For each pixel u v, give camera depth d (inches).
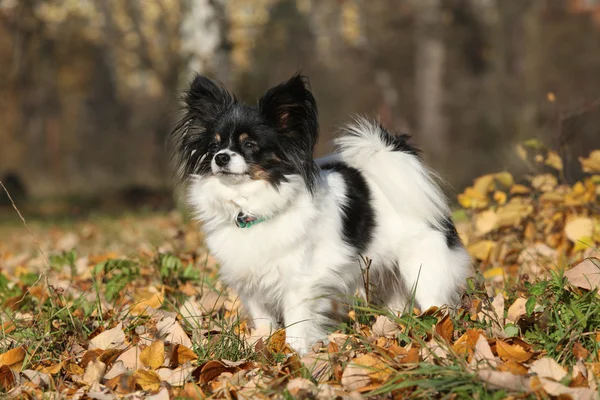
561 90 802.8
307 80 169.9
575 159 288.5
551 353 132.0
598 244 207.0
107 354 145.1
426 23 944.9
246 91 685.3
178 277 212.1
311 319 168.4
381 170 176.2
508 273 206.7
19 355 144.6
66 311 171.8
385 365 129.1
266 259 163.6
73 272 228.2
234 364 138.9
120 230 376.5
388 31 983.6
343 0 1001.5
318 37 1064.2
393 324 152.3
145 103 1100.5
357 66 1009.5
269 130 166.1
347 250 169.8
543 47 850.1
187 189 179.0
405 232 176.4
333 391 123.2
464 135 892.0
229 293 201.3
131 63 806.5
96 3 690.8
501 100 855.7
